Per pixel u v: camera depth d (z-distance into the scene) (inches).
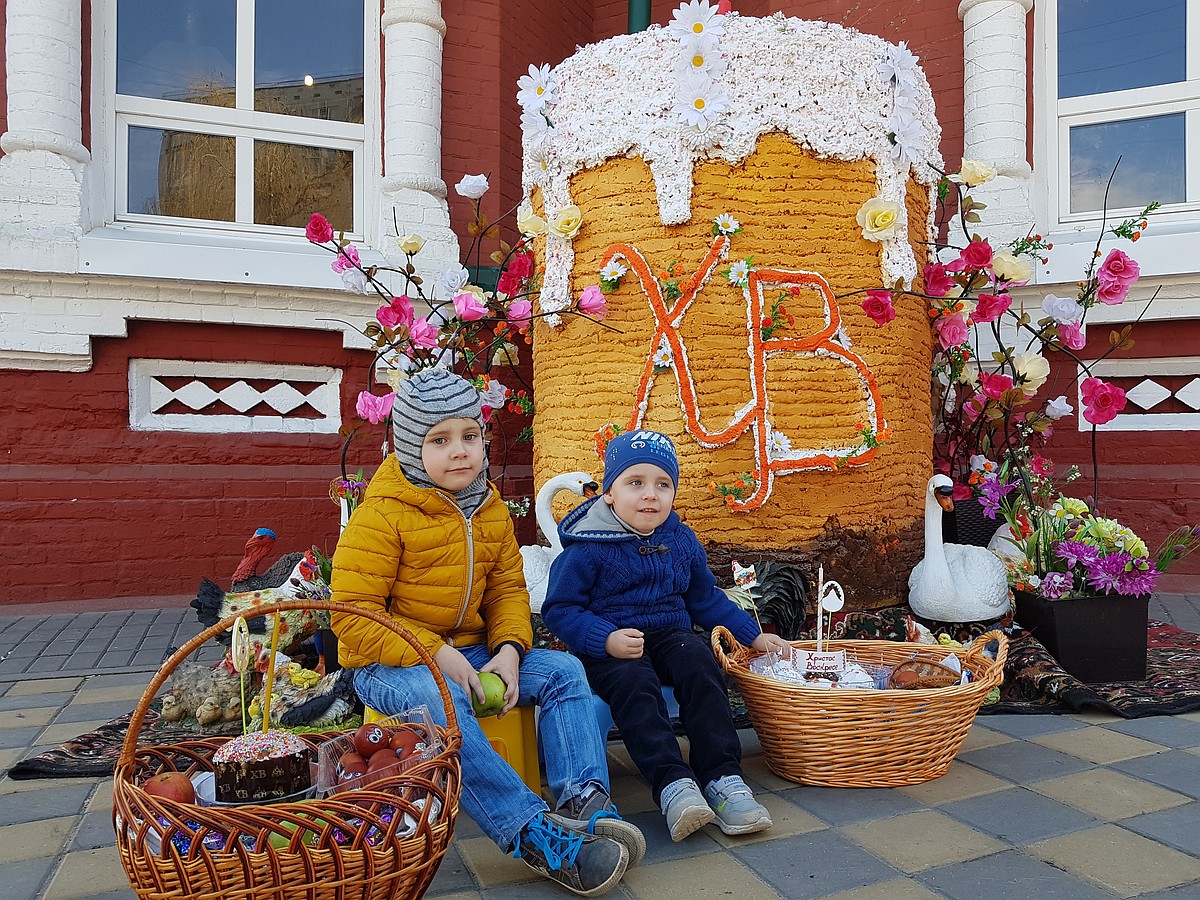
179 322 203.0
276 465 210.7
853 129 135.4
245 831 57.2
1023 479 148.2
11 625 177.2
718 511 132.3
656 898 71.2
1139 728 111.8
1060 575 131.7
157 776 66.1
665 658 94.0
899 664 104.2
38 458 192.9
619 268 135.9
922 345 150.2
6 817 88.5
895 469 141.3
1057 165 223.0
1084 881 72.7
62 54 193.3
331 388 219.5
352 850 58.4
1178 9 212.7
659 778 82.1
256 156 222.4
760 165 134.2
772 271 133.4
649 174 136.3
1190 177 212.2
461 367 196.2
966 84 218.1
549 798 92.8
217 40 219.5
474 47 237.6
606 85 138.6
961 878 73.6
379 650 81.0
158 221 211.0
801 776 95.0
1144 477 204.5
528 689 84.4
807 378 134.9
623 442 97.8
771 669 101.0
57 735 114.9
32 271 186.7
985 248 145.4
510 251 168.6
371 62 230.5
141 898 59.1
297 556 131.9
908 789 93.2
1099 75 220.1
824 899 70.5
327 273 209.6
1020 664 126.6
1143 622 129.8
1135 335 206.4
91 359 195.9
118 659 153.0
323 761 70.4
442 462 83.6
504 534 90.6
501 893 73.6
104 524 194.7
